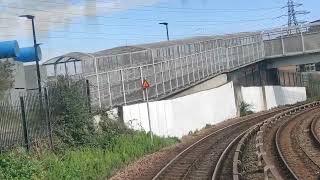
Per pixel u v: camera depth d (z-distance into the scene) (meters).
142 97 38.22
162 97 41.56
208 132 39.56
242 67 63.16
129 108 31.20
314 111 49.69
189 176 19.36
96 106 29.53
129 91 36.22
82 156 22.08
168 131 35.81
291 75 82.19
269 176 16.44
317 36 70.25
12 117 20.89
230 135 34.56
